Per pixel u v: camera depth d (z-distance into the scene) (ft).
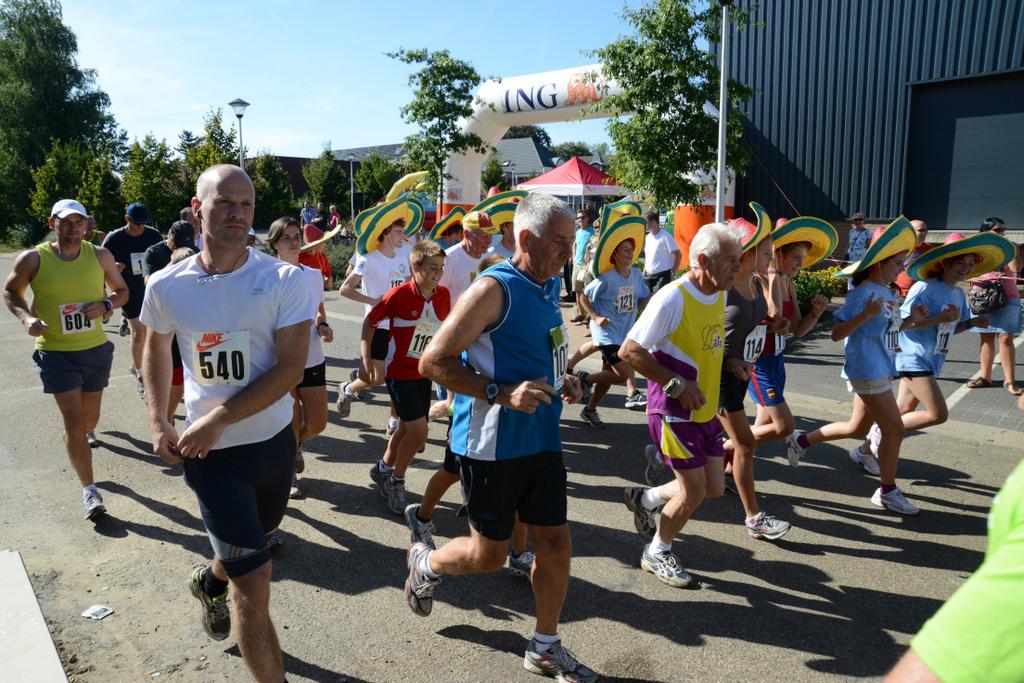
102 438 19.94
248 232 8.53
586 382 20.57
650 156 40.65
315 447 19.52
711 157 40.40
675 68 39.14
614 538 14.03
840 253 53.42
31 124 134.92
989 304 23.41
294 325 8.57
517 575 12.35
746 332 13.19
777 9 53.93
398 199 19.31
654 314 11.05
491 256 12.59
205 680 9.71
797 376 26.66
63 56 140.56
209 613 9.46
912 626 11.05
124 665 10.02
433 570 10.21
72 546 13.56
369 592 12.01
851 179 52.49
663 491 12.69
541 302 9.20
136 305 23.44
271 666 8.07
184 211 28.14
